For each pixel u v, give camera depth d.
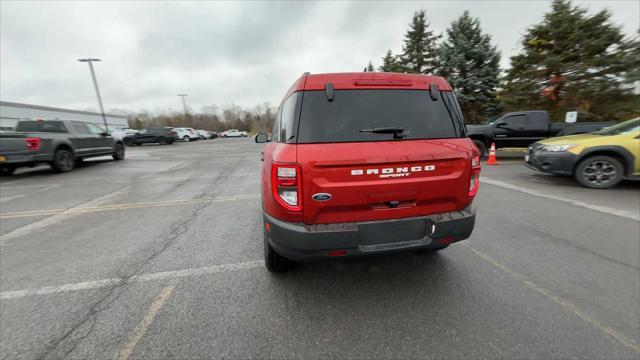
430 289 2.43
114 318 2.15
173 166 11.02
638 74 11.35
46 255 3.27
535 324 1.98
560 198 5.11
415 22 27.47
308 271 2.78
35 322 2.11
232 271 2.82
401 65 28.45
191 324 2.06
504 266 2.78
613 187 5.85
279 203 2.06
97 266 2.99
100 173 9.38
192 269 2.89
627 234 3.47
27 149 8.48
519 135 10.38
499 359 1.70
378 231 2.12
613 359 1.67
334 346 1.83
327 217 2.07
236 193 6.28
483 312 2.12
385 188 2.09
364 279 2.62
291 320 2.09
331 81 2.18
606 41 12.31
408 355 1.75
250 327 2.02
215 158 13.80
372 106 2.19
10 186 7.42
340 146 2.04
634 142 5.36
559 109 13.38
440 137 2.27
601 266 2.74
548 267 2.74
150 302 2.34
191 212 4.87
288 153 2.03
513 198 5.18
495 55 19.83
